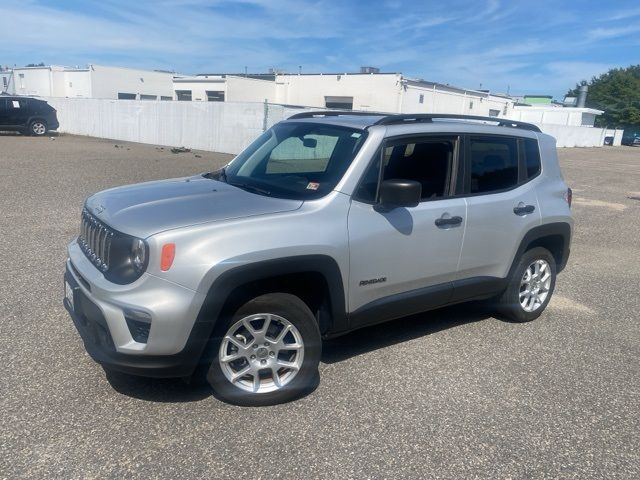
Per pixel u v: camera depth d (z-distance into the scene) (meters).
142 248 3.21
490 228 4.64
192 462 3.02
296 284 3.76
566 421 3.65
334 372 4.14
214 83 45.66
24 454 3.00
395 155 4.12
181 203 3.70
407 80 40.56
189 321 3.21
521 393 3.98
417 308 4.36
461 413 3.67
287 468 3.02
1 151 18.81
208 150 22.97
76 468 2.92
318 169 4.08
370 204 3.90
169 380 3.86
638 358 4.70
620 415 3.77
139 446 3.13
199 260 3.21
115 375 3.88
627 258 8.28
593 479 3.10
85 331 3.50
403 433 3.41
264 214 3.53
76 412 3.42
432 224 4.21
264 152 4.67
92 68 47.81
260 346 3.58
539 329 5.24
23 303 5.06
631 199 14.97
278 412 3.56
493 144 4.76
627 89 80.38
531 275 5.29
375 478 2.99
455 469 3.10
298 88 45.75
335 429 3.40
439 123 4.45
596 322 5.52
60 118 30.62
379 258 3.93
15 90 54.88
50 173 13.75
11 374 3.81
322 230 3.62
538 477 3.09
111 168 15.45
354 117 4.57
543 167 5.22
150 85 52.16
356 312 3.92
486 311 5.53
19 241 7.20
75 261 3.75
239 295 3.46
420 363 4.36
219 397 3.66
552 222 5.18
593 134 52.75
